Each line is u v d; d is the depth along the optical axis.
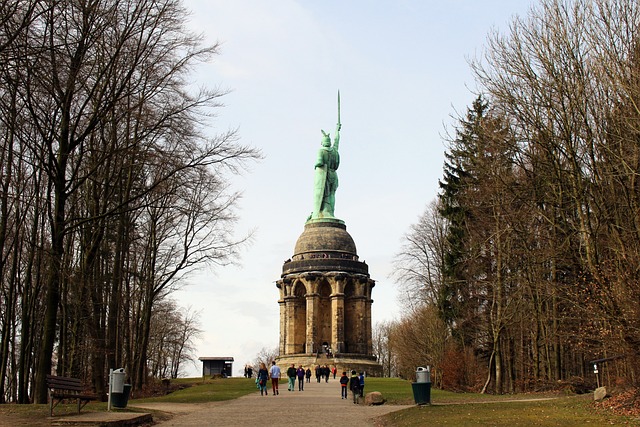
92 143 40.31
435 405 36.59
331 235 106.69
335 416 35.09
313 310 102.62
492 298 57.41
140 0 37.44
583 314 41.03
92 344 43.28
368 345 104.19
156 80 38.75
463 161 62.12
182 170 40.28
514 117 37.72
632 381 34.28
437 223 72.31
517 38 36.78
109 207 46.00
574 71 34.75
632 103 30.95
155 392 59.78
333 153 111.81
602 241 37.09
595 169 34.00
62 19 34.81
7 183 40.28
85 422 26.42
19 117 35.50
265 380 54.59
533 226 44.84
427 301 76.19
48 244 48.44
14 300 51.34
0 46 27.83
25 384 46.25
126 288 56.84
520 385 55.78
